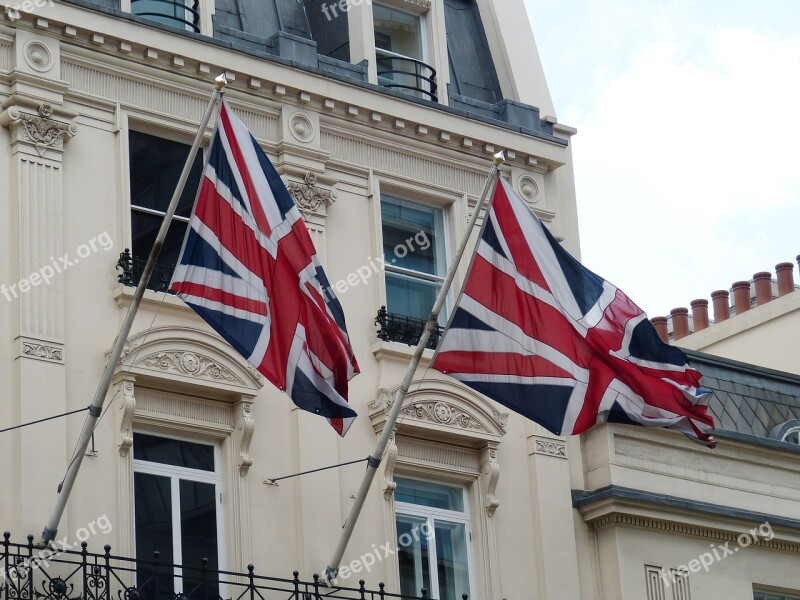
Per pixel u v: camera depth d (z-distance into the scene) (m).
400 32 30.94
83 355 25.42
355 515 25.09
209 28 28.27
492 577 28.02
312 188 28.30
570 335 25.92
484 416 28.64
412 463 27.91
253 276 24.20
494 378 25.50
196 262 23.98
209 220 24.22
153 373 25.62
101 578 23.61
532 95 31.83
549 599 28.33
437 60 30.73
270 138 28.30
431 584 27.73
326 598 26.16
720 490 30.44
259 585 25.36
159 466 25.73
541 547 28.64
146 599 24.17
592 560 29.19
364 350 28.08
